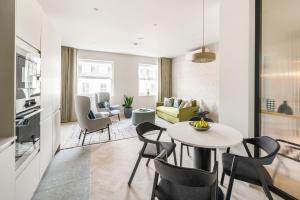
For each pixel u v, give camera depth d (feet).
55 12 9.36
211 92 16.67
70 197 5.57
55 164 7.82
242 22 6.47
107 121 11.38
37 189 5.94
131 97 20.20
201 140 4.85
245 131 6.46
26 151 4.93
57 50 8.95
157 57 22.48
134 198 5.55
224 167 4.91
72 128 14.60
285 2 5.77
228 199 4.54
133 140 11.37
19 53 4.53
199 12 9.34
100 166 7.70
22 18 4.66
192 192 3.87
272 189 5.77
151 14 9.61
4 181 3.67
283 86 5.78
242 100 6.57
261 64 6.28
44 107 6.57
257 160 4.10
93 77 19.43
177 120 15.58
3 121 4.16
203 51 7.97
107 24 11.07
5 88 4.18
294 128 5.62
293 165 5.74
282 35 5.82
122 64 20.54
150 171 7.26
